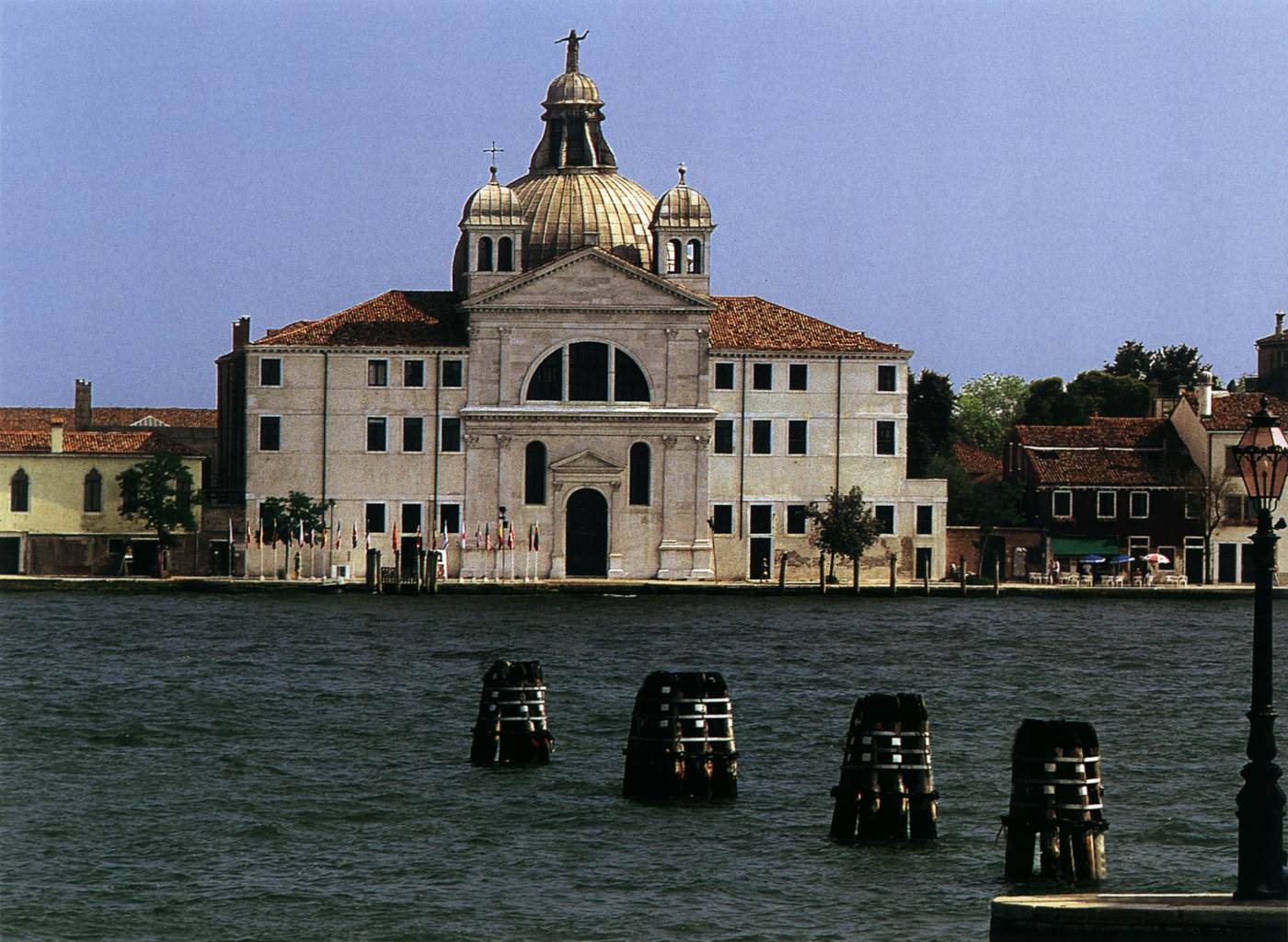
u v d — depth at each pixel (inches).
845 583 6609.3
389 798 2723.9
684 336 6604.3
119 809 2669.8
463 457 6560.0
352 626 5088.6
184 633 4854.8
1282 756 3112.7
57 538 6599.4
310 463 6520.7
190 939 2132.1
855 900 2251.5
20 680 3892.7
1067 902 1900.8
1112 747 3193.9
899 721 2468.0
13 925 2169.0
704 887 2303.2
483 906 2239.2
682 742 2691.9
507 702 2952.8
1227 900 1911.9
